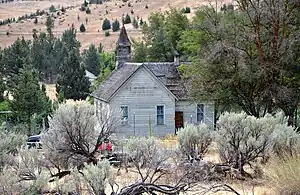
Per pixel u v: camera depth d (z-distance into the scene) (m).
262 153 18.67
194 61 35.81
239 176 17.52
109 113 19.84
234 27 33.78
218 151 19.91
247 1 33.25
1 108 43.47
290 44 31.34
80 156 18.45
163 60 69.31
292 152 16.73
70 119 18.22
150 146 16.75
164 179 15.87
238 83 32.84
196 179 15.70
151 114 43.41
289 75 32.31
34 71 46.97
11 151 17.56
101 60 115.12
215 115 43.34
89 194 12.68
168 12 70.50
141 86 43.28
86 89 73.06
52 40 138.25
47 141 17.98
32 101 40.28
